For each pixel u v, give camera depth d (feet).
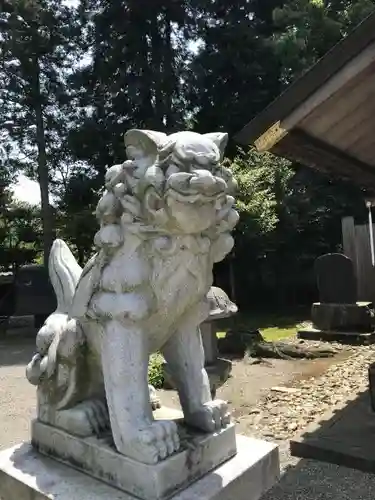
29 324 28.12
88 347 5.48
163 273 4.82
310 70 7.22
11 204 35.88
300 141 8.45
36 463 5.51
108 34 31.78
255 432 10.07
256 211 24.03
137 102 31.42
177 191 4.26
